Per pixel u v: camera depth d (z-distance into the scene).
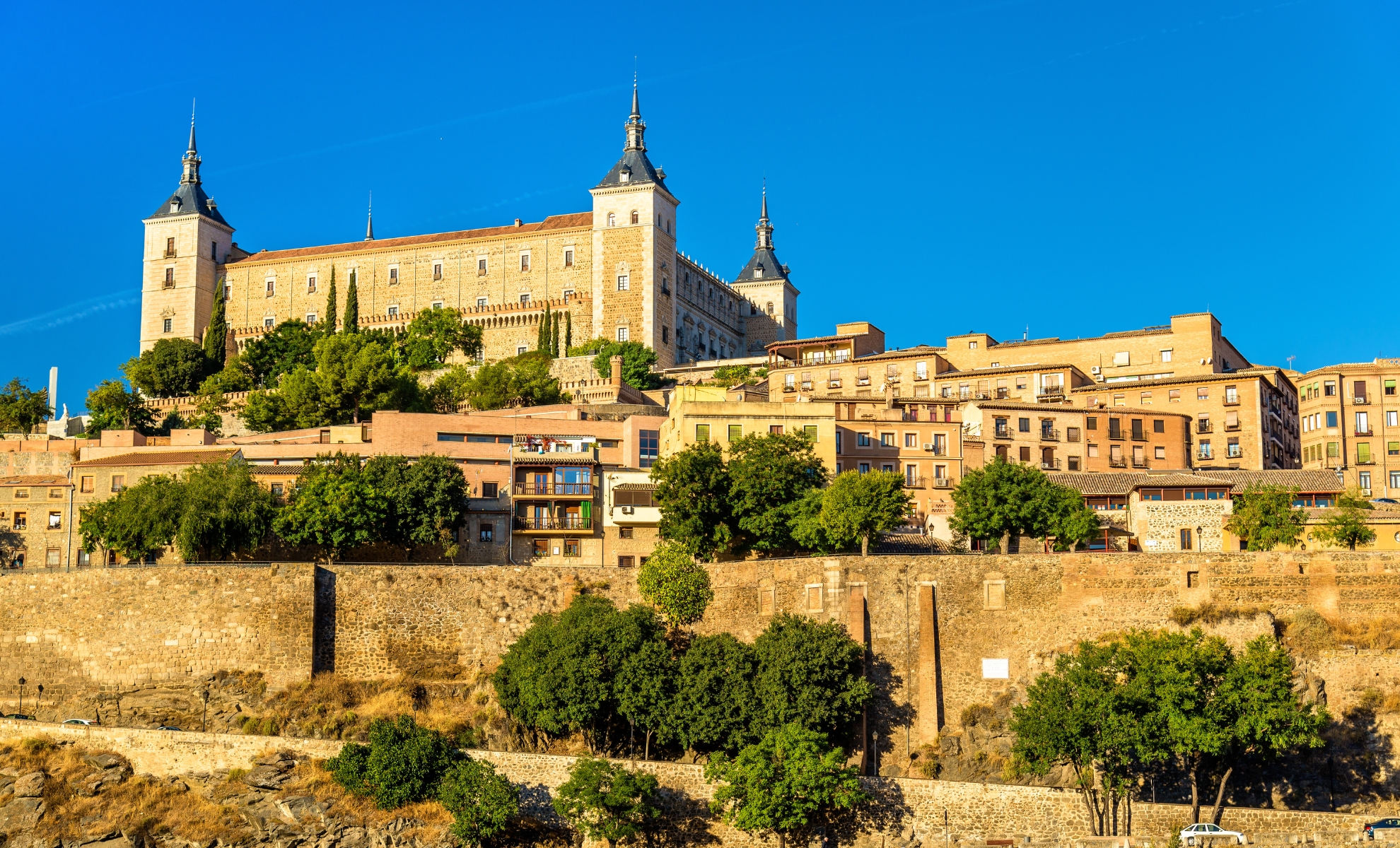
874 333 185.62
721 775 79.62
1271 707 75.12
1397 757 82.00
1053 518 104.00
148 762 85.31
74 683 95.44
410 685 94.19
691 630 94.00
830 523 100.31
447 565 97.38
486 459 124.31
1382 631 84.62
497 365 183.75
